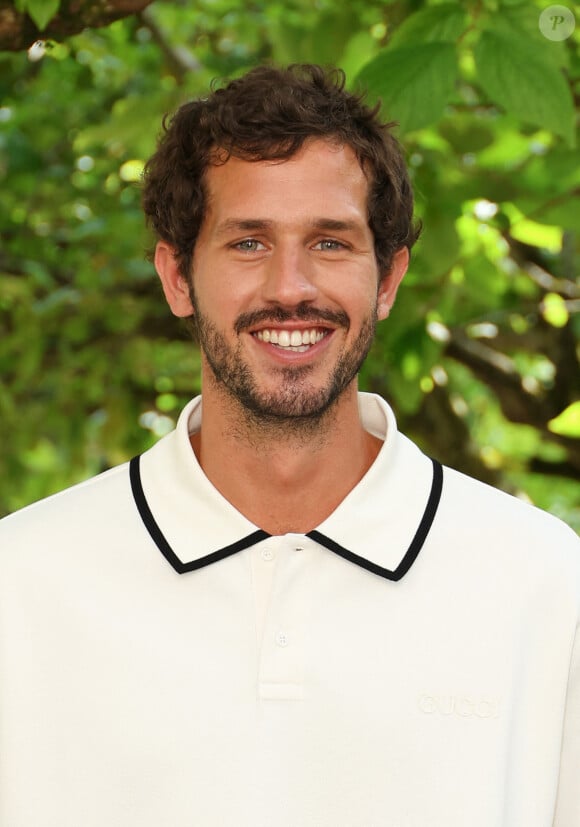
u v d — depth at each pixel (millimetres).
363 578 2602
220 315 2627
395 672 2537
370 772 2488
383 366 5441
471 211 5129
